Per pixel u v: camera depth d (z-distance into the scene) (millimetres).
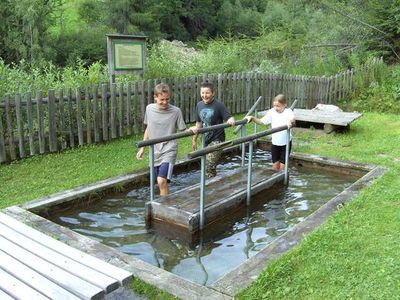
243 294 3051
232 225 4836
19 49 19750
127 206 5289
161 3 34031
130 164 6637
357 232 4000
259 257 3602
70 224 4770
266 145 8359
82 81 8664
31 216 4449
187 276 3705
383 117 11109
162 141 4637
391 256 3541
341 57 18203
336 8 20203
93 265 3225
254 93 11922
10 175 6180
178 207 4699
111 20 28234
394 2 17219
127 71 8688
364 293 3045
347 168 6656
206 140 6027
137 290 3152
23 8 19688
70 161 6859
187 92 9797
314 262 3480
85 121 7973
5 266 3162
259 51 19344
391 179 5605
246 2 48969
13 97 6988
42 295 2773
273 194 5832
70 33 23328
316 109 11109
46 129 7422
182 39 40344
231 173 6094
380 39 17906
